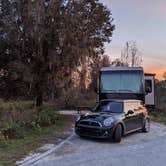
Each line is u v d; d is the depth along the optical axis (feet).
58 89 82.79
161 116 92.58
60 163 32.81
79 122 48.11
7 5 79.82
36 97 84.38
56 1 78.43
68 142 45.44
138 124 55.11
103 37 87.71
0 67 84.53
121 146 43.62
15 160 33.27
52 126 61.05
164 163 33.94
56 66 80.84
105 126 46.01
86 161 33.99
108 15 87.56
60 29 78.18
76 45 79.10
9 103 77.25
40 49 79.00
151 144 45.70
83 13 82.07
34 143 42.75
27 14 77.36
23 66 77.61
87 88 135.64
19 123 50.01
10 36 79.30
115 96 69.82
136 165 32.83
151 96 101.19
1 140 40.81
